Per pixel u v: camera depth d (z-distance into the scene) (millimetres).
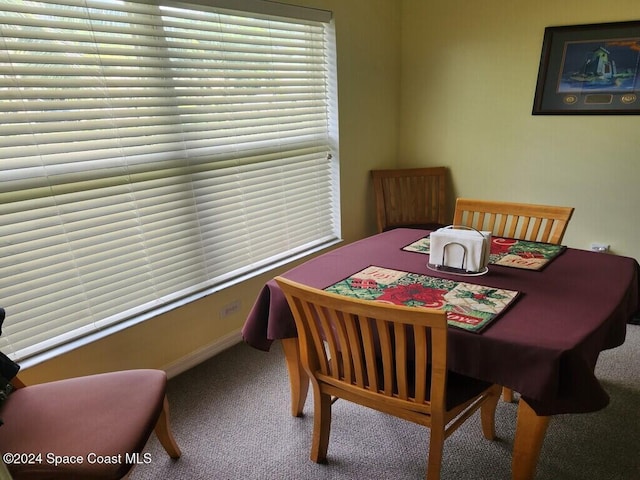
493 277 1443
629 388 1903
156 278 2012
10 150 1475
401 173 3051
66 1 1511
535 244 1740
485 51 2754
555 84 2568
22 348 1630
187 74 1930
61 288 1686
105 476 1062
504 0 2609
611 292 1297
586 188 2643
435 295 1330
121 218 1811
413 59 3053
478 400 1396
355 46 2709
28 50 1466
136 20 1713
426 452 1612
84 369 1762
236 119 2186
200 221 2125
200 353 2225
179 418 1831
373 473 1528
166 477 1536
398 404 1244
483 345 1087
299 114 2535
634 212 2529
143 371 1427
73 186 1640
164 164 1926
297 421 1801
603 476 1475
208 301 2205
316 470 1549
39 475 1069
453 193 3164
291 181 2590
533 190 2834
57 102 1558
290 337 1480
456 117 2990
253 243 2422
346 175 2898
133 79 1771
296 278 1506
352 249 1804
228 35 2076
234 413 1856
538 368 1022
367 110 2934
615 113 2428
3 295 1542
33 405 1256
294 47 2424
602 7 2359
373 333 1321
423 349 1097
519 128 2766
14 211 1501
